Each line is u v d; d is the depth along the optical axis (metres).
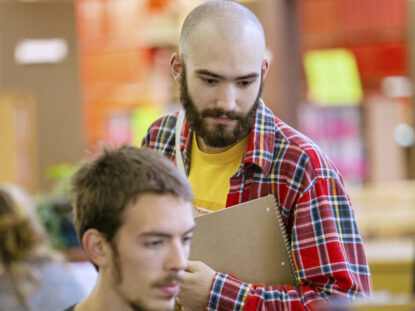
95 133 7.61
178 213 1.50
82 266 4.15
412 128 7.34
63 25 7.58
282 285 2.06
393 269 4.62
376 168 7.45
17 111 7.60
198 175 2.20
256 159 2.07
